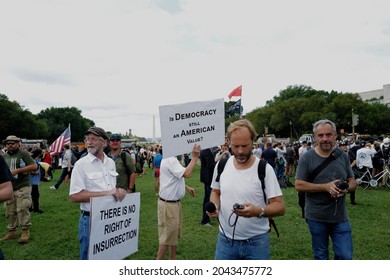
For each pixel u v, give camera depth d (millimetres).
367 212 7574
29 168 5516
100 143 3330
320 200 3219
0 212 8219
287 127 75375
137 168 8203
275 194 2369
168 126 3881
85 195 3137
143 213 7793
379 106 69188
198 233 5988
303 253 4922
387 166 12414
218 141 4133
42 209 8406
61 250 5203
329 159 3256
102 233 2982
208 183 6469
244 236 2471
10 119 72375
